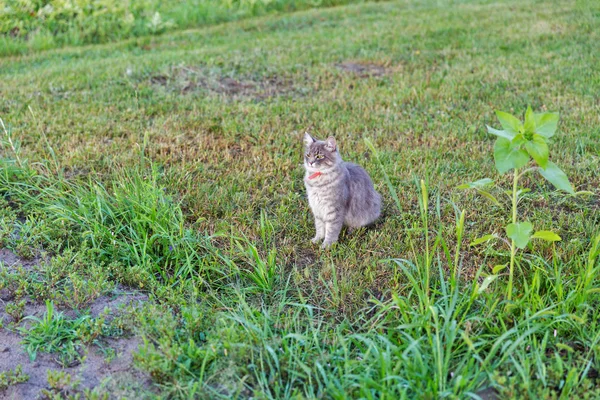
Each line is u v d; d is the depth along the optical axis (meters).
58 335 4.12
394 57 10.65
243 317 4.29
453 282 4.18
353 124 7.77
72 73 9.73
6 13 12.59
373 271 4.89
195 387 3.53
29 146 7.08
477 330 4.08
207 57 10.48
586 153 6.69
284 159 6.92
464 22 13.10
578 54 10.26
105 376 3.80
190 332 4.09
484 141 7.29
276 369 3.82
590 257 4.10
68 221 5.45
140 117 7.93
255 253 4.70
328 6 16.53
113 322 4.20
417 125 7.77
